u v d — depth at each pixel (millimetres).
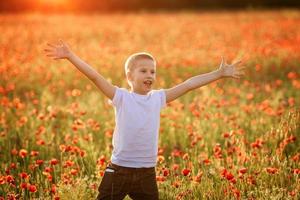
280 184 5984
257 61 14125
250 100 10141
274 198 5297
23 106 9492
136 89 4836
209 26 28000
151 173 4906
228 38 21328
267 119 8273
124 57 15539
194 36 22531
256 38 21453
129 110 4754
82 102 9836
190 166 6094
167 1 56688
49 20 33906
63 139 7812
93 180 6258
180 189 5613
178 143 7906
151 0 56500
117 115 4816
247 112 8672
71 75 12641
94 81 4707
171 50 17031
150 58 4836
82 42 20859
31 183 6004
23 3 51969
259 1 55312
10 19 34156
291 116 7609
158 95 4910
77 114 8438
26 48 18016
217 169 6121
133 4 56156
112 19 35312
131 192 4910
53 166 6281
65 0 53312
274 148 6746
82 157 6594
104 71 13211
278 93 10094
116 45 19469
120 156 4820
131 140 4773
